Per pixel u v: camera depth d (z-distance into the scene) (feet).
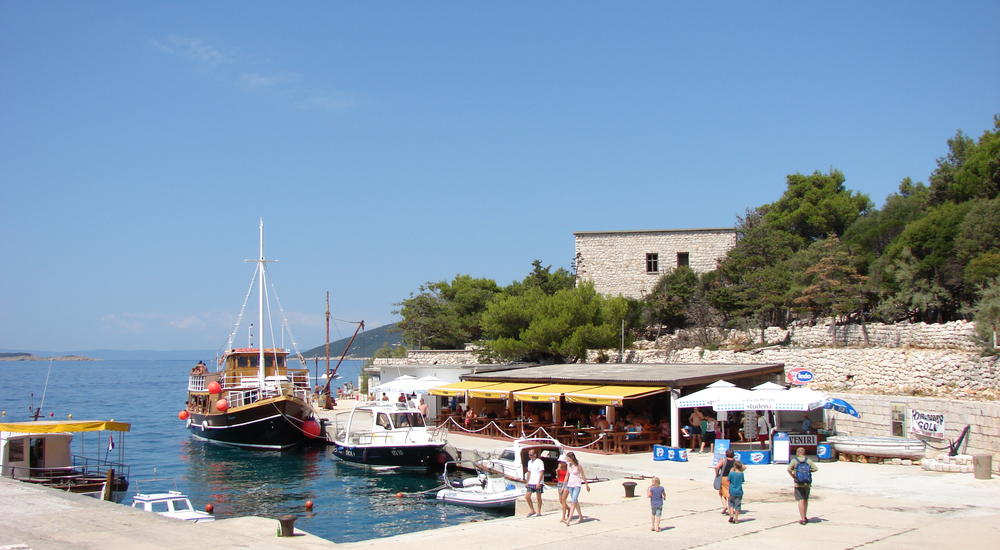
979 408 86.99
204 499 102.06
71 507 64.08
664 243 212.64
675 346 167.94
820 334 139.74
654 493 58.44
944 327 115.75
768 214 215.10
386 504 96.27
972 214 126.21
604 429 111.14
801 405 92.63
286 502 99.19
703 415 117.08
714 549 51.60
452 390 136.56
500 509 90.68
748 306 165.78
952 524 57.77
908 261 135.23
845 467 88.74
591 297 184.14
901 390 113.80
